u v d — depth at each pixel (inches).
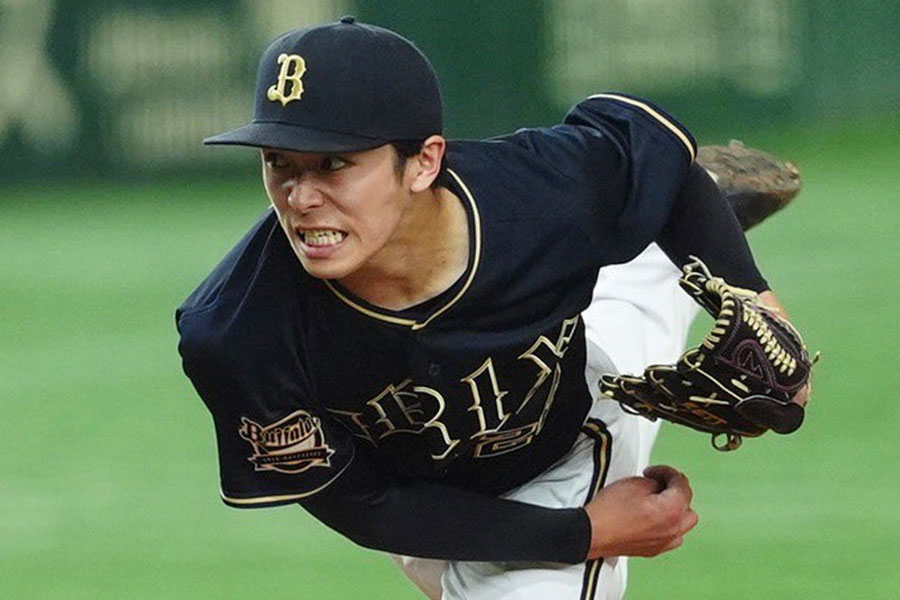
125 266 1899.6
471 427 562.6
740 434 597.3
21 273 1888.5
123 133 2338.8
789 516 976.9
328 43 501.4
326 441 553.3
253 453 551.2
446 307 532.7
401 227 517.0
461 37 2281.0
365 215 500.7
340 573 916.6
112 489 1096.2
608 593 624.7
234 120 2316.7
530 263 542.9
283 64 501.4
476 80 2285.9
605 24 2290.8
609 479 632.4
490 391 555.8
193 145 2337.6
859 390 1227.9
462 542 588.1
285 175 499.5
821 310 1480.1
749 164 745.0
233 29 2293.3
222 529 1007.6
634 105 585.9
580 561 605.6
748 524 965.2
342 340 532.1
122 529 1010.7
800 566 892.0
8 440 1223.5
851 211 1967.3
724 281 599.5
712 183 605.9
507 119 2288.4
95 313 1676.9
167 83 2322.8
